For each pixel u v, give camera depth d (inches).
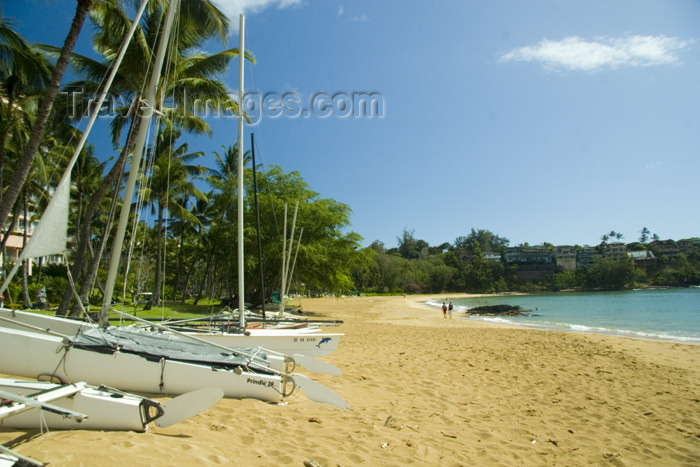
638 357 522.9
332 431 211.8
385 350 534.9
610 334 862.5
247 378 248.5
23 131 717.3
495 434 229.5
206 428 198.8
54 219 200.1
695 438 233.9
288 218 1232.8
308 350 396.5
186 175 1202.0
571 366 448.5
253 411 229.9
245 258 1185.4
